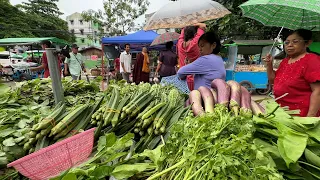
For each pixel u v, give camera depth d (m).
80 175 1.02
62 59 6.51
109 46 13.09
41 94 2.56
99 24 19.88
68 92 2.71
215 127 1.04
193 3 3.61
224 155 0.85
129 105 1.58
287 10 2.93
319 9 1.85
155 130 1.46
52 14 41.22
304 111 2.23
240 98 1.66
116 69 10.44
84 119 1.57
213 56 2.48
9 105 2.28
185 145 1.04
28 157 1.07
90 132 1.27
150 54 15.09
